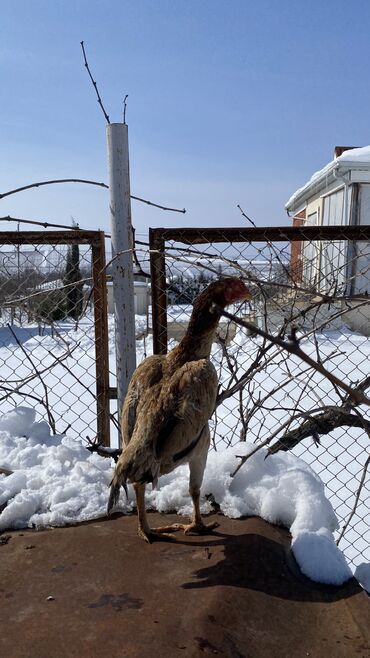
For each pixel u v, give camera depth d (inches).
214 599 30.9
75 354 126.6
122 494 43.9
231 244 50.5
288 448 52.2
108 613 29.8
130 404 40.2
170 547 37.0
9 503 42.3
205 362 38.8
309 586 32.9
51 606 30.6
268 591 32.1
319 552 34.6
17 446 51.2
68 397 100.6
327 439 79.5
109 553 36.4
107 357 53.1
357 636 28.5
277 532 39.4
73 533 39.4
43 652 26.7
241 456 43.2
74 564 35.1
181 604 30.5
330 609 30.8
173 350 42.3
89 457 50.3
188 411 36.8
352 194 187.2
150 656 26.3
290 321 50.5
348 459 73.7
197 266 47.9
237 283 41.3
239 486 43.8
